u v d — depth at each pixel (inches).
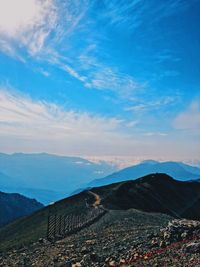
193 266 837.8
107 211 3304.6
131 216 2655.0
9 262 1528.1
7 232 3927.2
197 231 1158.3
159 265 911.0
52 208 4534.9
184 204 5570.9
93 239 1685.5
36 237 2452.0
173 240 1148.5
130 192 4982.8
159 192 5536.4
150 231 1619.1
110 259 1139.3
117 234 1723.7
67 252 1449.3
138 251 1136.2
